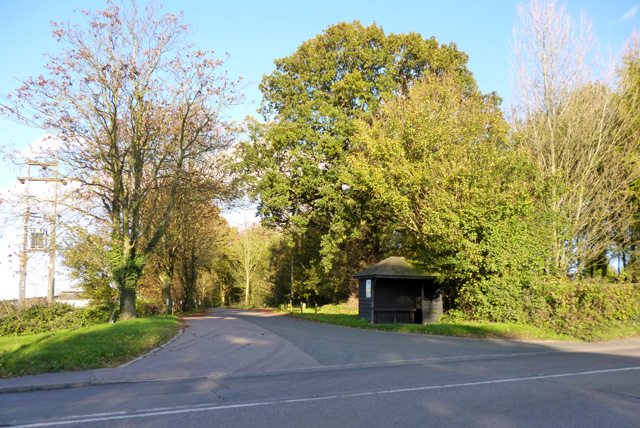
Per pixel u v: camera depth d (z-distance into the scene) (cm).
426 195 2347
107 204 2358
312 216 3409
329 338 1794
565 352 1434
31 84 2041
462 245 2052
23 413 738
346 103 3478
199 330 2102
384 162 2520
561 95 2734
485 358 1309
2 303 2161
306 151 3209
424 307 2556
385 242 3625
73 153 2216
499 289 2005
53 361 1166
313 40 3634
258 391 888
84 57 2122
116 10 2172
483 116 2556
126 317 2266
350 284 3931
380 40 3475
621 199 2845
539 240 2045
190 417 696
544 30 2750
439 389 873
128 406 774
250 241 6838
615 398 789
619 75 2892
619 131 2709
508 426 630
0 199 2177
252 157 3281
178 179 2561
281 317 3338
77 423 672
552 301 2006
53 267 2519
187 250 4309
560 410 712
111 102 2241
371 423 649
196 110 2450
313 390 887
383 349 1489
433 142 2447
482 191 2020
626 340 1794
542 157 2697
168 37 2320
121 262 2277
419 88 2745
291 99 3638
